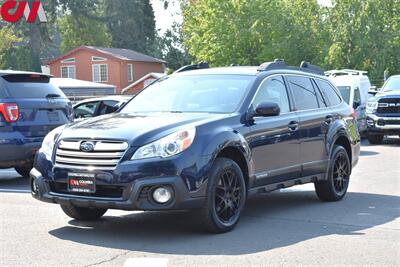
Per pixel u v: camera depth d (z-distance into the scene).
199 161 6.67
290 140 8.22
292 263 5.88
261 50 41.28
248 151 7.38
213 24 41.91
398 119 19.09
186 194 6.56
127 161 6.50
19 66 65.56
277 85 8.40
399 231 7.23
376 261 5.96
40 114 10.87
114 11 77.25
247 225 7.53
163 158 6.51
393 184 11.03
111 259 6.03
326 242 6.67
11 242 6.70
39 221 7.77
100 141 6.66
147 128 6.76
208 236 6.94
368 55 38.16
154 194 6.49
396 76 20.91
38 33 68.31
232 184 7.15
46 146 7.15
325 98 9.44
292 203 9.15
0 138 10.27
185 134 6.70
